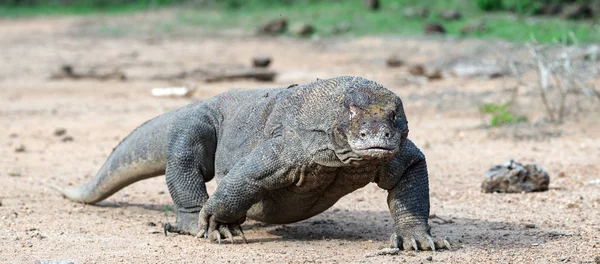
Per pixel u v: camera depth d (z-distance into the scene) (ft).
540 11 153.28
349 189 34.04
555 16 151.02
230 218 35.63
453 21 151.53
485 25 141.38
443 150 63.00
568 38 119.85
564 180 50.98
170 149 38.63
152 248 35.35
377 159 30.66
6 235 37.93
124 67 123.03
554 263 32.60
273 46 142.61
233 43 148.87
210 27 171.94
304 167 32.94
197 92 97.86
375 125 30.07
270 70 108.17
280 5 194.29
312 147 32.35
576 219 40.78
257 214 36.09
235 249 35.14
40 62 129.90
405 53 124.98
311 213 36.11
